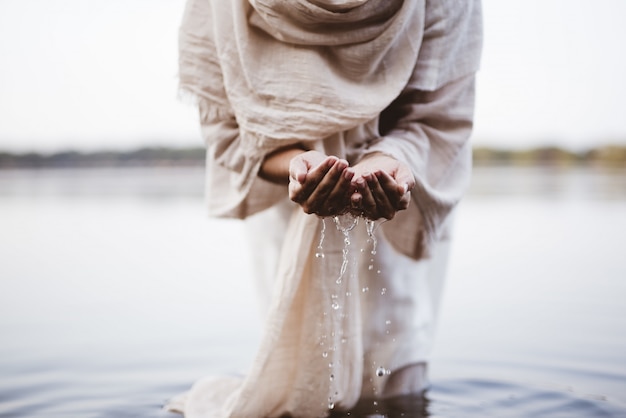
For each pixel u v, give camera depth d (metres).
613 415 1.68
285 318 1.51
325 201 1.30
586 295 3.09
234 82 1.48
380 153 1.44
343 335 1.55
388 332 1.71
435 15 1.49
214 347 2.35
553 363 2.13
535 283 3.38
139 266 3.88
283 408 1.55
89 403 1.80
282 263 1.53
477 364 2.13
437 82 1.52
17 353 2.29
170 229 5.26
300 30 1.41
